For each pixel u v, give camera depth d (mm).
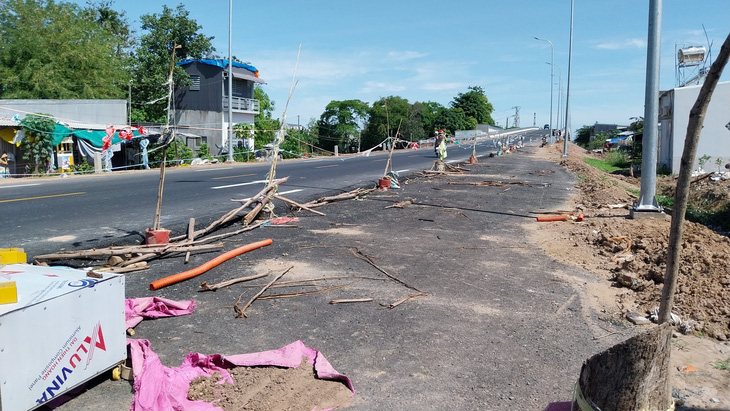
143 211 10844
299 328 4867
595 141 73062
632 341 2416
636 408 2469
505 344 4668
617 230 9492
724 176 19938
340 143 64750
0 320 2832
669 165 28000
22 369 2990
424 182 18375
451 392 3801
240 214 10727
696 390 3896
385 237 8914
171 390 3557
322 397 3637
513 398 3746
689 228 8547
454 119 92312
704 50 31969
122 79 36844
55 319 3186
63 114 25891
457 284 6375
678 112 26625
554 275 6914
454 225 10242
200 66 43500
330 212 11383
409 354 4395
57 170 22484
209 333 4684
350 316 5211
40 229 8711
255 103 49062
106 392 3627
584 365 2615
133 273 6465
